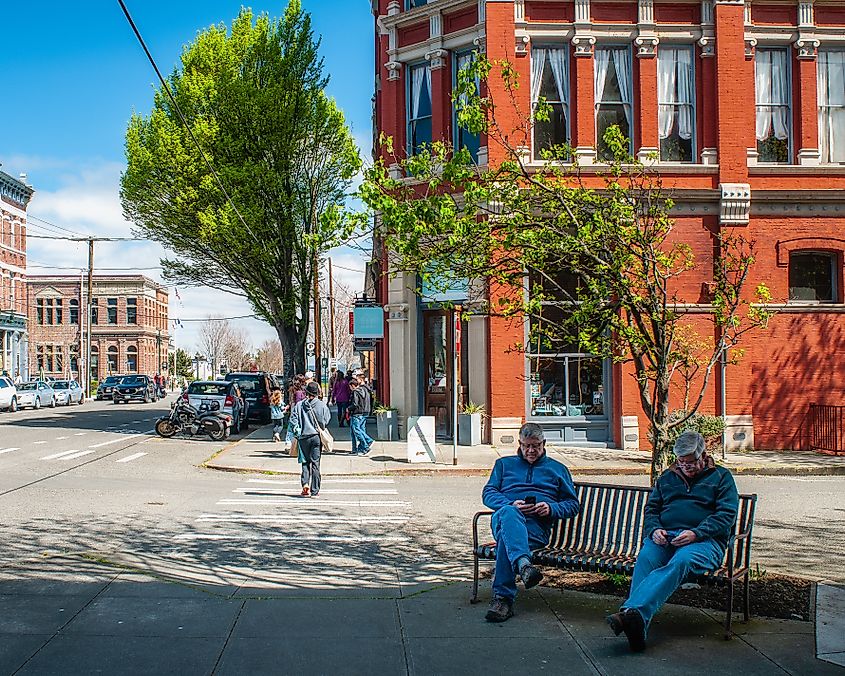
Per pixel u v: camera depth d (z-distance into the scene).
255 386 32.72
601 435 20.59
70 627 6.21
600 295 7.77
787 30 20.55
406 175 21.66
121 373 84.56
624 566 6.54
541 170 9.11
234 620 6.43
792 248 20.14
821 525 11.30
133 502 13.08
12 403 44.38
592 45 20.42
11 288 64.31
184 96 28.36
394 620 6.49
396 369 22.55
